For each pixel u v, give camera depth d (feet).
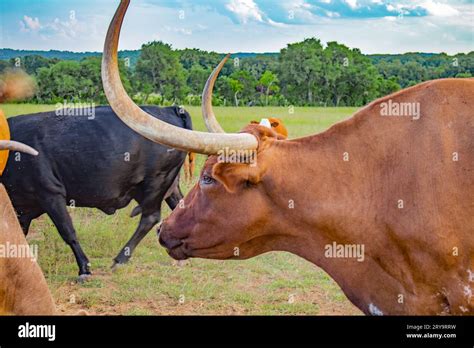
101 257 28.66
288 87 76.74
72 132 26.76
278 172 13.14
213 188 13.41
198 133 12.55
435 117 12.60
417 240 12.38
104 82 11.96
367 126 13.25
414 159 12.59
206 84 14.05
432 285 12.59
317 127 56.80
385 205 12.83
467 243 12.10
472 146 12.21
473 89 12.73
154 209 27.94
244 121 56.39
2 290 11.57
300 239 13.61
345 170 13.16
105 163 26.78
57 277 26.02
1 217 11.57
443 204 12.15
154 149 27.37
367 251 13.19
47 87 57.36
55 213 26.55
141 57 71.56
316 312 22.00
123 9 11.31
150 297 23.67
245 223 13.35
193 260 28.07
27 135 26.55
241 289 24.52
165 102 72.28
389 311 13.50
